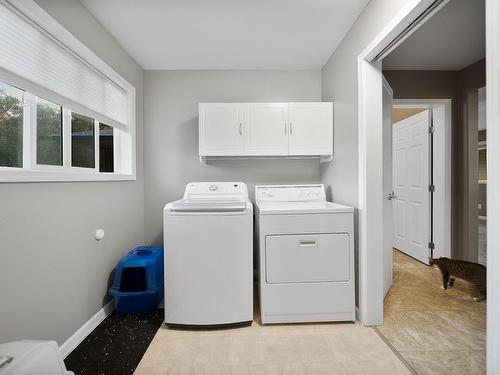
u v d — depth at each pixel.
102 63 2.05
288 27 2.15
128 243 2.53
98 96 2.09
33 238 1.41
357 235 2.06
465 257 3.00
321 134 2.60
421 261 3.38
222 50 2.51
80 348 1.71
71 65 1.74
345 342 1.76
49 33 1.50
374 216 1.94
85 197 1.85
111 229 2.21
